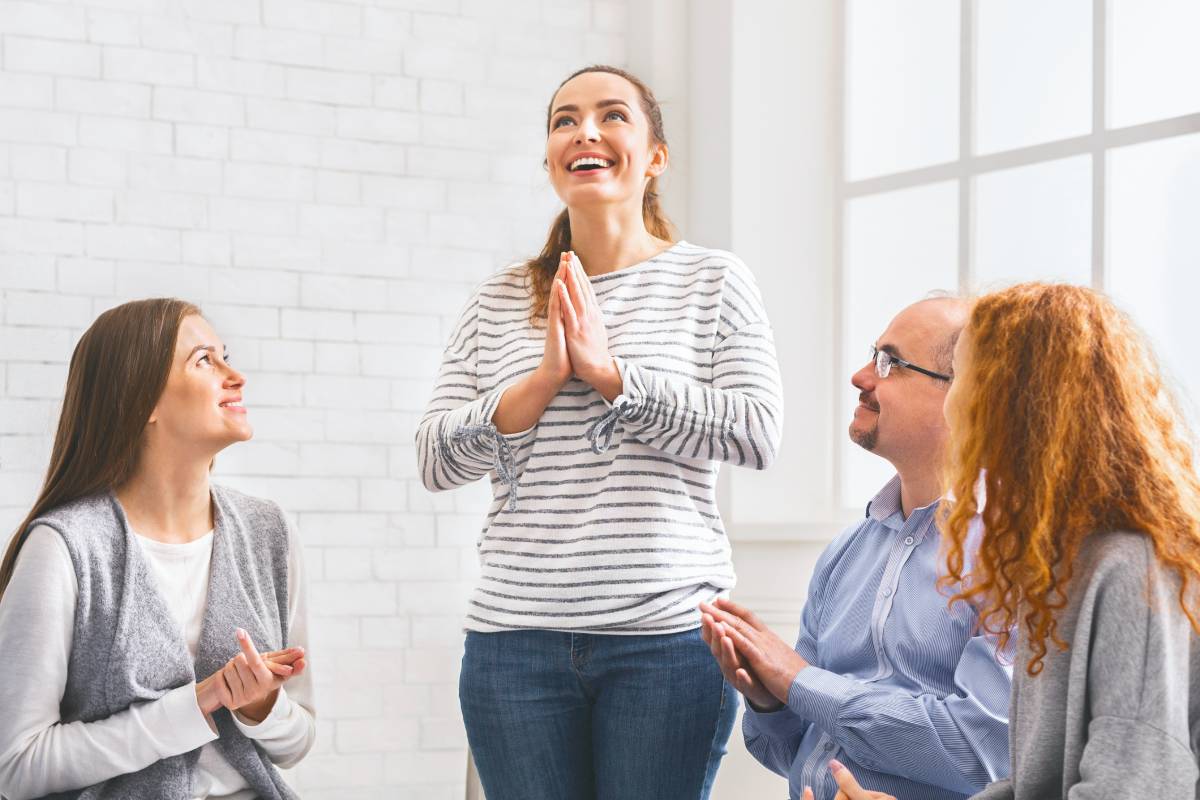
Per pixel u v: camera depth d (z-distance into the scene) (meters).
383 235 3.80
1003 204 3.42
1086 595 1.49
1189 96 3.00
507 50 3.96
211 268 3.63
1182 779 1.42
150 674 2.10
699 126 3.95
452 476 2.20
